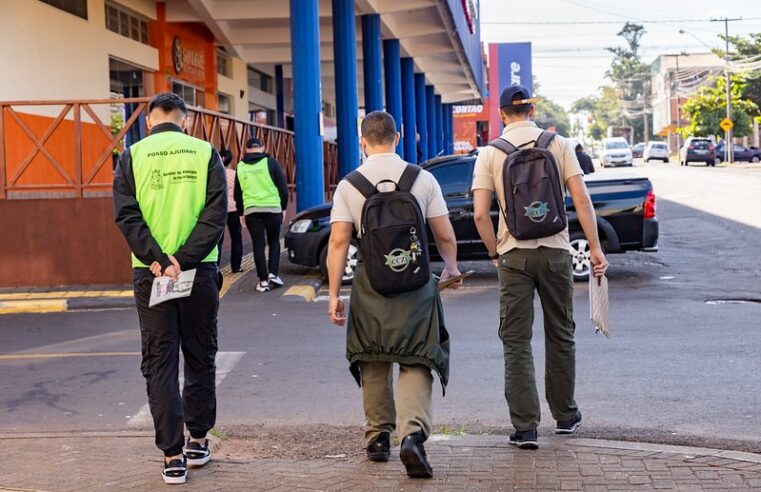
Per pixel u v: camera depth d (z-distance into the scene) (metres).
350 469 5.75
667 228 22.03
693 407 7.21
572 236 13.90
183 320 5.68
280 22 24.94
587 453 5.82
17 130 16.19
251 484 5.53
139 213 5.52
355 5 22.86
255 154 13.93
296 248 14.64
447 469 5.62
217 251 5.78
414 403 5.48
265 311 12.55
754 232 19.91
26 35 16.66
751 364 8.55
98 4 19.62
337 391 8.12
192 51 24.80
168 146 5.56
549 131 6.09
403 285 5.45
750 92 78.81
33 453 6.36
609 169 60.88
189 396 5.84
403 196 5.48
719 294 12.69
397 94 28.02
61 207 14.38
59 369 9.30
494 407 7.42
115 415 7.59
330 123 42.56
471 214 14.26
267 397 8.00
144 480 5.68
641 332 10.18
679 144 110.81
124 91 21.58
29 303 13.17
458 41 29.00
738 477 5.30
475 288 13.91
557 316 6.11
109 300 13.37
